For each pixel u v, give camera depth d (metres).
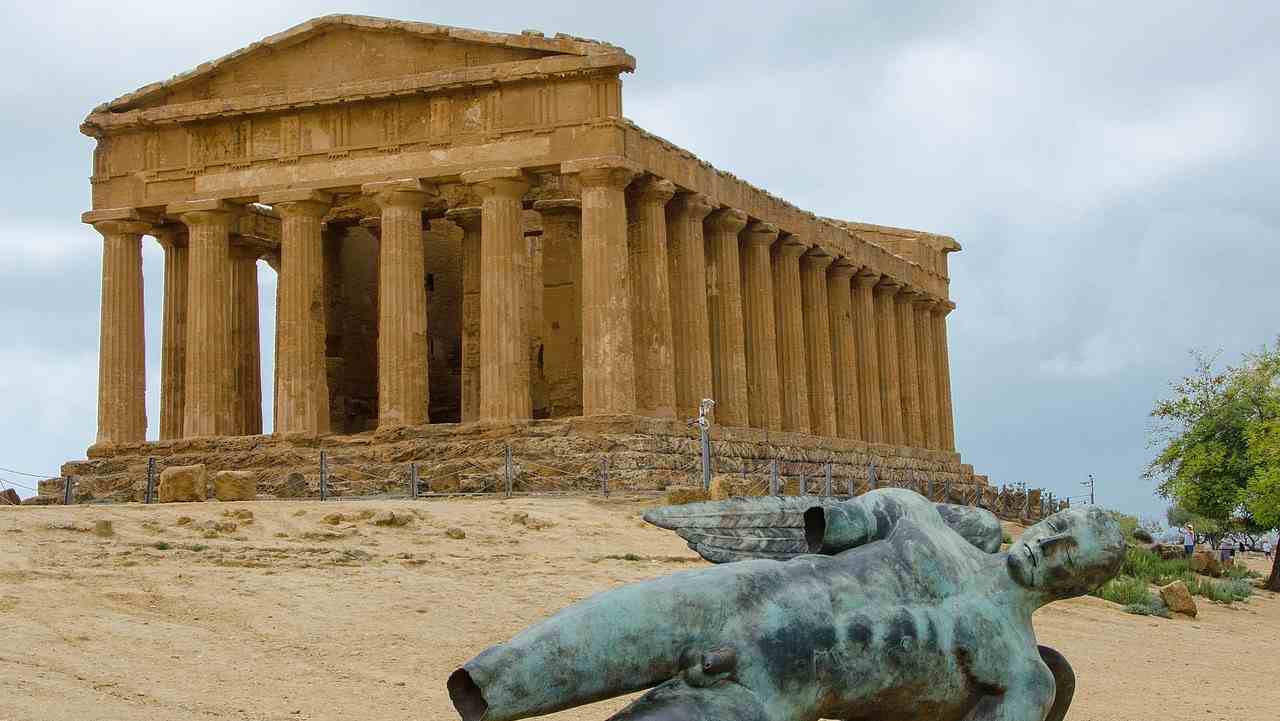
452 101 46.31
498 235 45.34
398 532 27.20
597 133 44.44
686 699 6.35
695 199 48.69
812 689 6.62
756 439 49.81
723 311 50.94
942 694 7.04
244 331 54.78
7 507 29.16
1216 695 19.81
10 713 13.00
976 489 64.56
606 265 44.09
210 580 20.81
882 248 65.25
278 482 41.53
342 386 55.91
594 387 43.84
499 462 41.44
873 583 6.97
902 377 68.19
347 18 47.25
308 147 47.91
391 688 15.80
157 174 49.75
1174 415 53.16
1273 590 47.19
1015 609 7.36
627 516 30.89
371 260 57.69
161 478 34.53
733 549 7.52
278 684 15.57
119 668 15.51
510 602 20.84
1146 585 33.97
